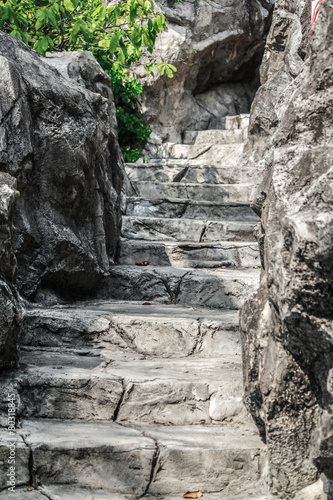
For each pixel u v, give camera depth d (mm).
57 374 3082
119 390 3049
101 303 4395
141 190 6824
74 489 2594
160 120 10141
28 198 4035
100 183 4793
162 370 3299
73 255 4203
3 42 4055
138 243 5336
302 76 2562
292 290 2135
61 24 5719
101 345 3684
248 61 10508
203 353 3672
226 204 6297
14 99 3732
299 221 2074
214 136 9609
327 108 2367
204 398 3068
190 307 4398
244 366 2787
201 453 2678
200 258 5312
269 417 2535
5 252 2990
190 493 2609
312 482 2566
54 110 4020
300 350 2346
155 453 2656
